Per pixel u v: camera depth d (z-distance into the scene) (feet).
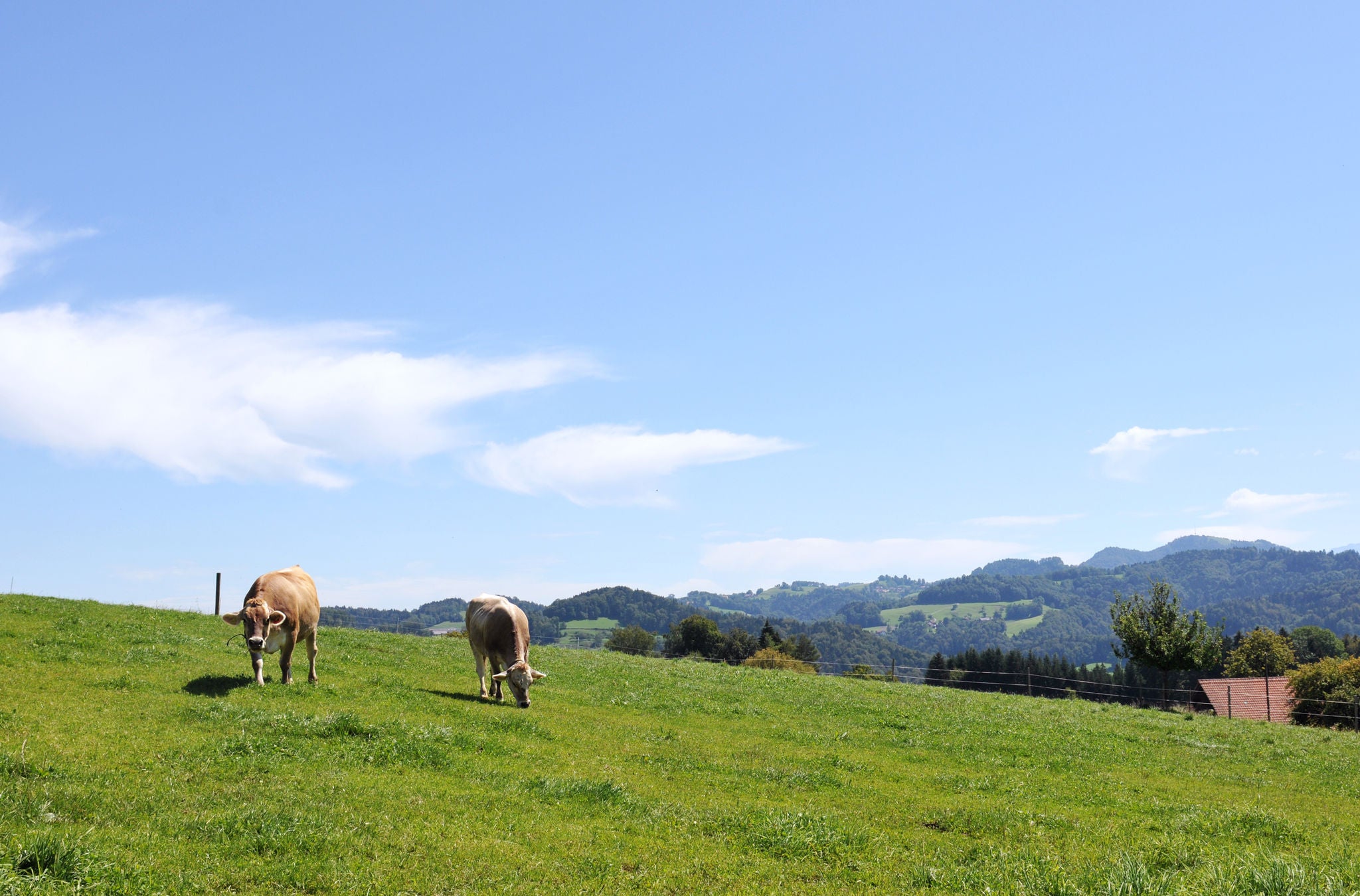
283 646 67.15
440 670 89.04
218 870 29.22
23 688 55.57
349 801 38.65
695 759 59.21
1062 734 87.40
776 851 39.01
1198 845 43.04
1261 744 95.45
